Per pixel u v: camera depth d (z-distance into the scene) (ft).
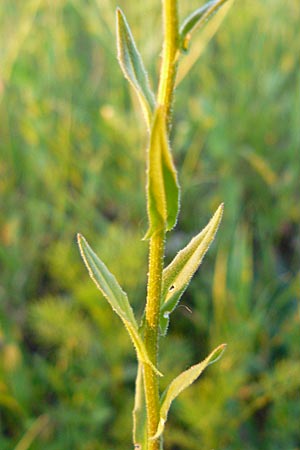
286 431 1.04
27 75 1.47
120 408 1.11
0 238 1.34
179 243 1.39
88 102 1.57
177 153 1.48
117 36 0.58
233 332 1.10
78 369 1.13
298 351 1.12
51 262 1.18
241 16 1.60
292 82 1.64
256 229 1.42
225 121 1.47
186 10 1.57
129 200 1.44
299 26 1.64
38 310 1.08
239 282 1.16
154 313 0.61
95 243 1.30
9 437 1.11
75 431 1.06
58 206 1.40
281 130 1.56
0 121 1.51
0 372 1.10
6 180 1.47
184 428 1.07
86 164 1.47
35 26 1.59
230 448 1.03
